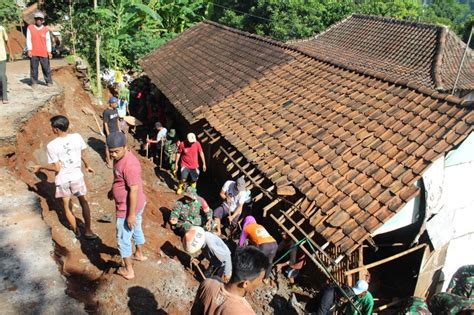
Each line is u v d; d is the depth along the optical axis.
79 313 3.79
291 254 7.15
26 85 9.72
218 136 9.35
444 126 6.60
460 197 7.09
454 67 17.39
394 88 8.22
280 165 7.45
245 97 10.20
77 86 13.16
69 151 5.07
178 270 5.75
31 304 3.78
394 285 7.30
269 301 6.58
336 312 6.27
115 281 5.00
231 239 7.87
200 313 2.71
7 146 6.44
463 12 52.62
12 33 17.84
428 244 6.48
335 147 7.32
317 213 6.22
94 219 6.52
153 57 15.94
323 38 23.45
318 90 9.30
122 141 4.11
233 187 7.62
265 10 26.36
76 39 15.58
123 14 17.86
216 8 29.30
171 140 11.28
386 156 6.64
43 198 6.08
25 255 4.39
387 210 5.79
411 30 20.03
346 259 6.21
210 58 13.66
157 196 9.09
